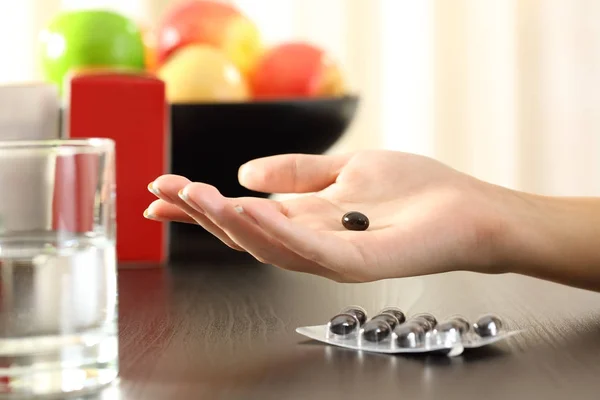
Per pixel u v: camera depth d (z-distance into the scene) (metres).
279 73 1.32
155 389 0.67
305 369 0.70
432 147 1.96
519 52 1.96
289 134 1.26
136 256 1.08
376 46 1.94
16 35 1.80
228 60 1.28
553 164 1.98
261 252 0.76
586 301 0.87
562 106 1.97
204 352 0.73
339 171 0.87
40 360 0.65
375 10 1.93
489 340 0.73
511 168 1.98
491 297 0.89
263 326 0.80
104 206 0.67
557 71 1.96
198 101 1.24
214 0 1.39
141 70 1.27
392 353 0.72
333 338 0.75
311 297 0.91
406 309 0.85
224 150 1.26
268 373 0.69
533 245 0.84
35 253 0.66
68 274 0.66
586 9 1.94
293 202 0.85
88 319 0.66
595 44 1.95
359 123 1.95
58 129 1.11
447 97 1.96
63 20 1.25
